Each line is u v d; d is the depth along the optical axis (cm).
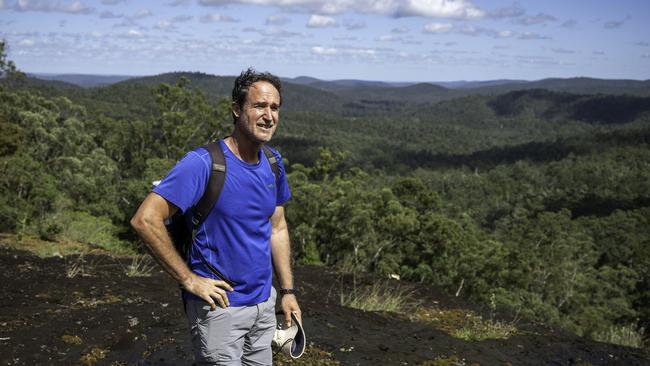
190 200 200
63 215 1539
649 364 485
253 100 207
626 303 4472
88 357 363
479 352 473
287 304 242
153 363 363
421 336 507
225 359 213
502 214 11125
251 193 210
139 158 3744
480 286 2544
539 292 3956
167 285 628
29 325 418
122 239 1656
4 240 1109
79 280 610
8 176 1499
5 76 3906
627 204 12206
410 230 2522
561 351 504
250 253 213
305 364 387
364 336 475
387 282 841
